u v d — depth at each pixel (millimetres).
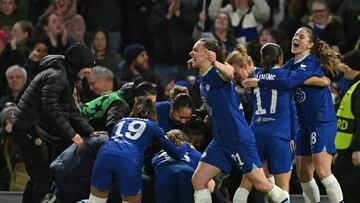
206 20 33562
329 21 32156
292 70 21766
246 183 21703
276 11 33750
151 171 23094
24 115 22250
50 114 21906
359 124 23703
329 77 22344
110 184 21625
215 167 20875
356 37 32375
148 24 33750
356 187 24203
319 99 21906
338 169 24359
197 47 20609
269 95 21469
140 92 22406
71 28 33031
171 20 33125
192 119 23609
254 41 30984
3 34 32125
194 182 20953
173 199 22062
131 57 30703
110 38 33562
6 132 27031
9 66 31875
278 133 21344
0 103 29953
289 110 21594
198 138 23531
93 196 21688
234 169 22531
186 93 24078
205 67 20578
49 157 23688
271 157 21406
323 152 21859
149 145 22969
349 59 24172
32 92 22234
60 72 22172
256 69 22203
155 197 22344
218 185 23641
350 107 24078
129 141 21656
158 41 33219
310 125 21984
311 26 32281
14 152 27047
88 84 27875
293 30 32500
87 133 22812
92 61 22531
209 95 20688
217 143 20891
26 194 23188
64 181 22812
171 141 22328
